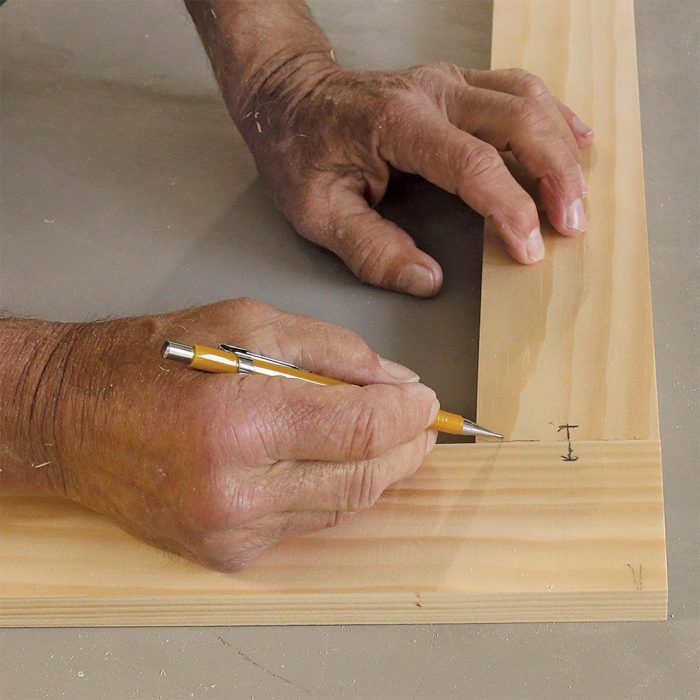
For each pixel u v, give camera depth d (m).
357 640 0.92
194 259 1.28
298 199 1.21
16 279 1.28
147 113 1.48
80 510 0.97
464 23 1.55
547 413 0.97
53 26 1.65
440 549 0.90
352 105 1.17
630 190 1.16
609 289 1.07
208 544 0.84
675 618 0.91
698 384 1.08
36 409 0.88
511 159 1.21
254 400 0.80
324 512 0.87
